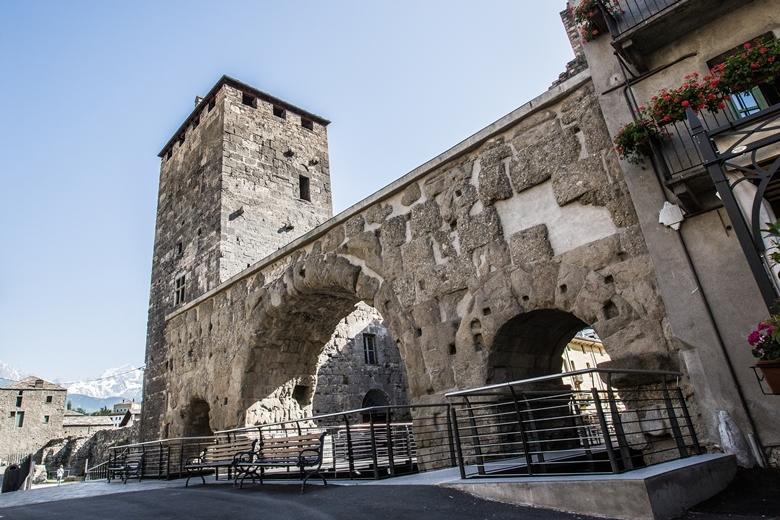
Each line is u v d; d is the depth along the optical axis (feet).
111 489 35.86
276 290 43.68
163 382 73.46
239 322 47.62
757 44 20.04
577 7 25.98
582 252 24.79
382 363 71.92
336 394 64.49
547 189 26.91
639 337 22.18
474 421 24.72
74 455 126.52
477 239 29.14
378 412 70.23
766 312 19.34
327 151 94.02
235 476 30.12
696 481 16.35
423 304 31.09
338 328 67.92
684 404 20.42
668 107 20.71
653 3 23.84
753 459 18.57
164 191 93.20
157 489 32.35
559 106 27.35
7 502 32.37
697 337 20.58
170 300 79.36
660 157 21.99
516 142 28.63
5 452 169.37
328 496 21.50
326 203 88.84
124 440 109.91
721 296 20.36
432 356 30.01
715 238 20.92
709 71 22.65
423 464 28.94
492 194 28.81
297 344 47.91
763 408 18.81
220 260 69.77
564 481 15.93
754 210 17.22
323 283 39.58
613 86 24.85
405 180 33.94
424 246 31.99
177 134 94.02
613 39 24.08
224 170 75.97
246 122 82.69
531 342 29.50
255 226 75.82
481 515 15.85
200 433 53.83
